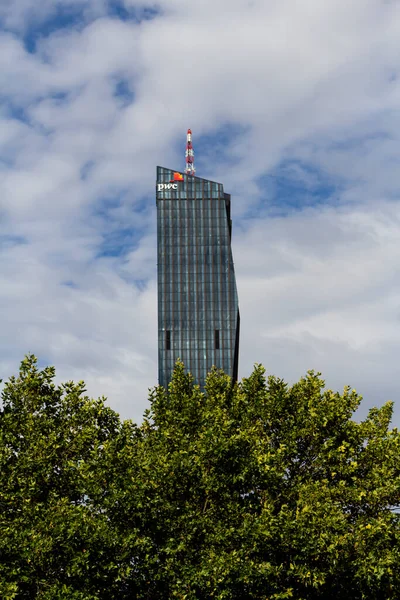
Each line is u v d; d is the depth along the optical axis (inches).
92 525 1475.1
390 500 1726.1
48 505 1638.8
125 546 1481.3
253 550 1518.2
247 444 1667.1
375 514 1711.4
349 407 1952.5
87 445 1839.3
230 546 1552.7
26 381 1964.8
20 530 1520.7
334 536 1510.8
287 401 1983.3
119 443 1712.6
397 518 1675.7
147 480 1628.9
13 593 1390.3
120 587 1526.8
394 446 1809.8
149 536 1558.8
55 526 1476.4
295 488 1747.0
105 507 1563.7
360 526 1571.1
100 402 1978.3
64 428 1881.2
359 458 1866.4
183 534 1592.0
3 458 1695.4
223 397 2033.7
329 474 1862.7
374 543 1560.0
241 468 1619.1
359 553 1561.3
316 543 1509.6
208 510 1651.1
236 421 1950.1
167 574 1514.5
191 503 1683.1
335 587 1653.5
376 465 1809.8
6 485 1654.8
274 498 1722.4
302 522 1528.1
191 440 1876.2
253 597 1524.4
